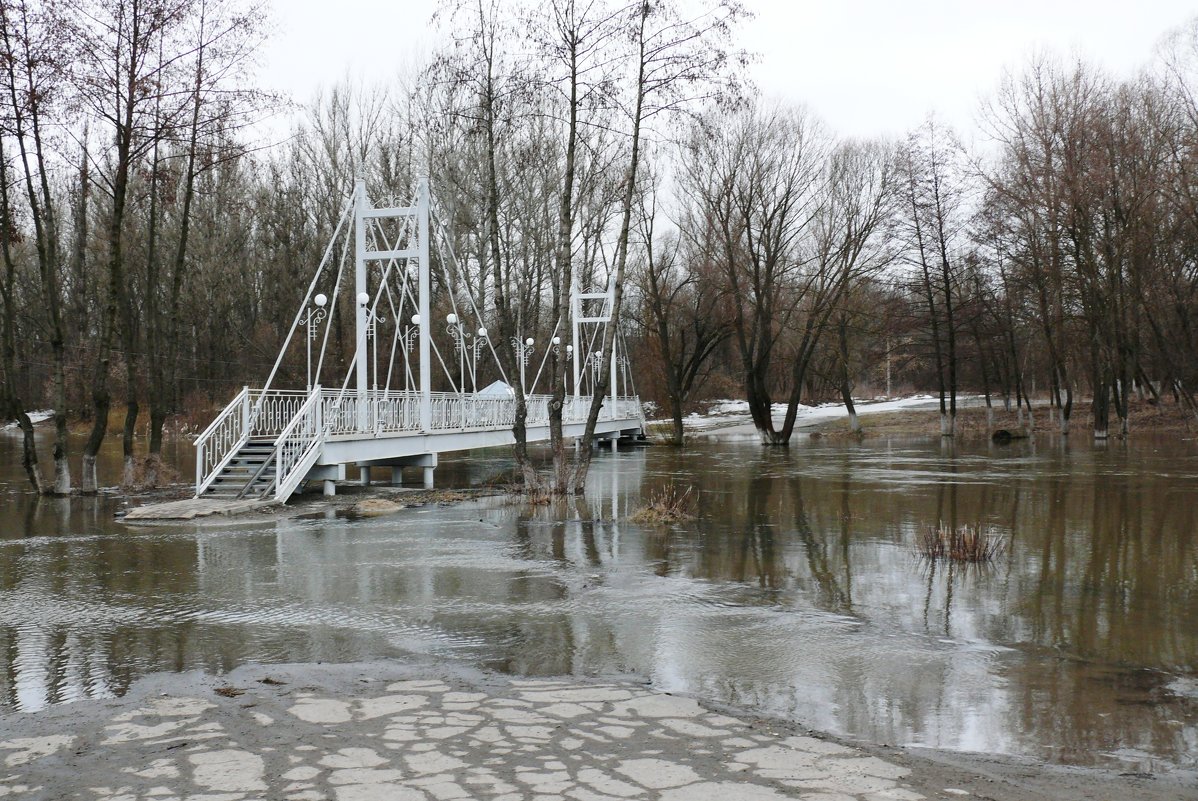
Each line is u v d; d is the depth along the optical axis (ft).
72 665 23.06
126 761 16.17
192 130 72.64
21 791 14.83
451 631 26.55
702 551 40.63
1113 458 93.35
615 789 14.76
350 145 140.36
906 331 149.28
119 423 144.36
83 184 80.43
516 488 68.85
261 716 18.72
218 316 155.12
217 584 33.45
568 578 34.47
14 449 119.85
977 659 23.70
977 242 133.18
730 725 18.22
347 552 40.55
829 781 15.30
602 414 136.36
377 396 70.44
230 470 60.90
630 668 22.77
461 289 155.74
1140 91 121.70
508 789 14.74
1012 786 15.39
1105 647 24.88
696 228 138.92
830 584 33.37
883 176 122.62
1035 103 121.60
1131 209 115.75
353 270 157.48
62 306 157.17
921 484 70.44
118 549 41.47
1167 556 39.01
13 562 38.14
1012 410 177.88
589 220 127.03
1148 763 16.70
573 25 62.23
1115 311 118.73
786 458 103.65
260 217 151.23
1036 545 41.86
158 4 66.03
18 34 61.57
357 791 14.67
